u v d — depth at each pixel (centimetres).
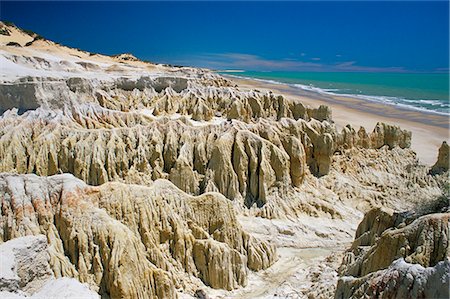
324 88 15325
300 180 3900
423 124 8031
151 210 2584
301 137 4159
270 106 4984
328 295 2255
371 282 1845
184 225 2683
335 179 4144
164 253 2547
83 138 3534
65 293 1842
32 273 1917
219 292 2548
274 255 2972
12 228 2270
